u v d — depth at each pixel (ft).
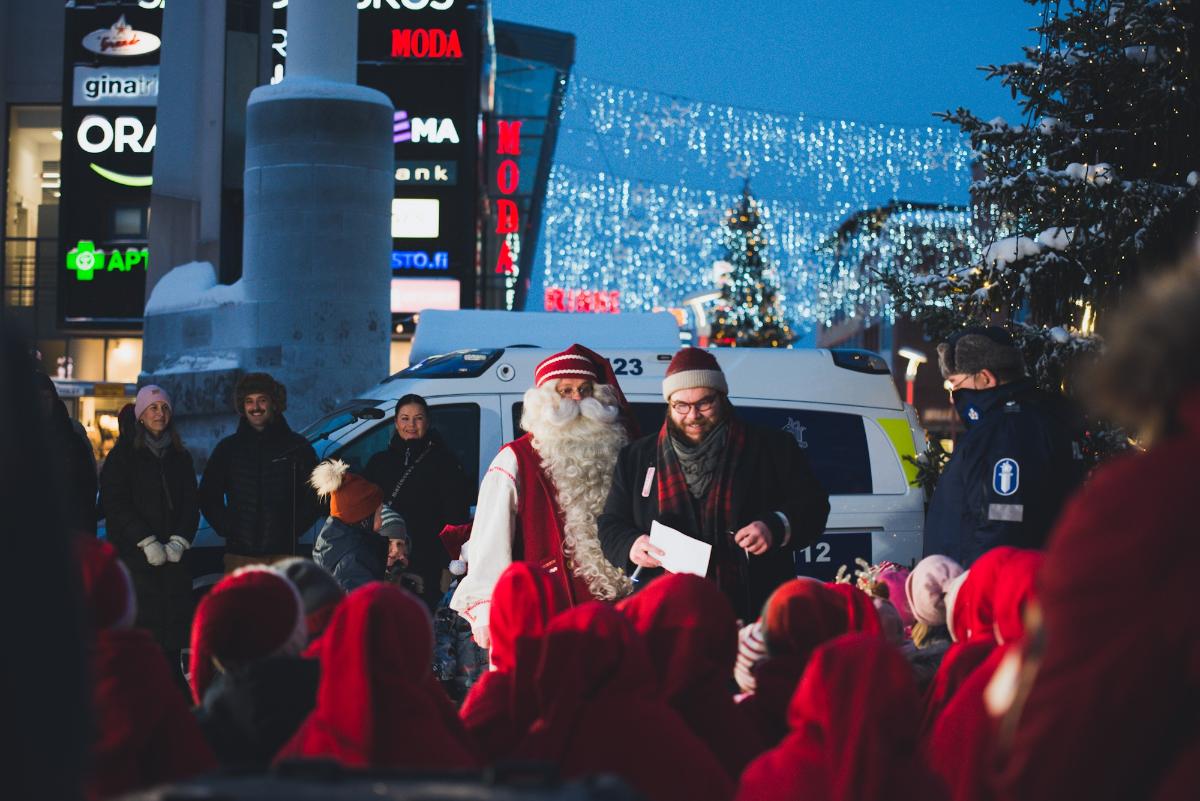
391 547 22.49
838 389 27.32
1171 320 5.43
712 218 96.78
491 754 10.13
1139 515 5.18
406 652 8.61
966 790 7.29
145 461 24.57
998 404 16.66
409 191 89.61
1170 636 5.05
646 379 28.07
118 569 8.90
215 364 48.11
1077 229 24.27
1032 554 9.61
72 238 96.12
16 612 4.48
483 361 27.71
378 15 89.97
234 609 9.74
